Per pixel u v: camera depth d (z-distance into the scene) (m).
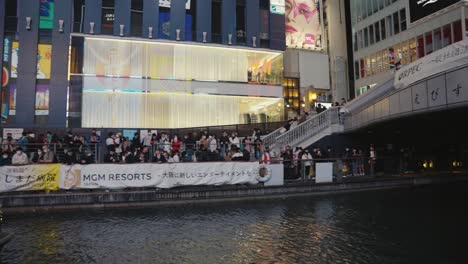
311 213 11.95
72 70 24.08
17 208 12.16
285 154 17.16
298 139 21.38
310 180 16.45
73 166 13.16
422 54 30.56
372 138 23.73
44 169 12.90
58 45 23.84
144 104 25.25
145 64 25.67
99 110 24.23
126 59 25.27
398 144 24.61
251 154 18.02
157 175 13.93
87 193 12.88
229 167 14.89
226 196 14.32
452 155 25.50
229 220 10.95
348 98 42.16
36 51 23.39
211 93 26.98
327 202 14.02
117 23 25.03
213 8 27.97
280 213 11.99
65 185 13.03
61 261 7.07
